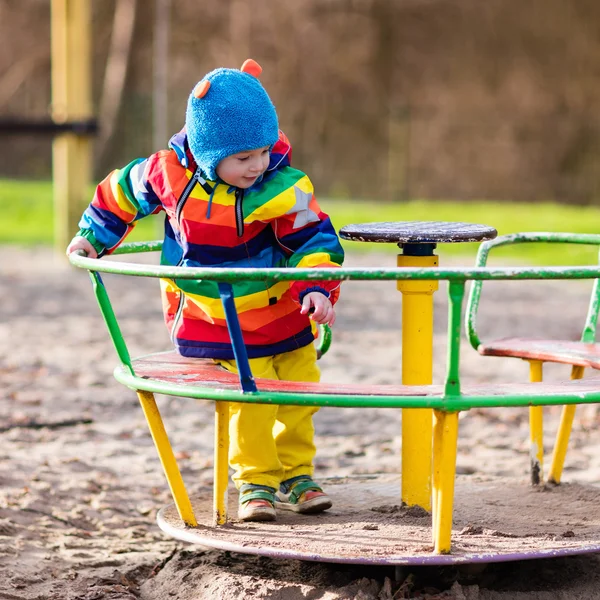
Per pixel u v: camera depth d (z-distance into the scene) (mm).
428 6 29000
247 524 3439
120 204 3486
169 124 27078
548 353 3617
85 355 7500
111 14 30297
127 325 8672
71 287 10805
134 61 28750
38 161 27438
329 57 29281
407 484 3596
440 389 2943
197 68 29406
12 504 4332
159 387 3062
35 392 6461
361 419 6113
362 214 17125
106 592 3422
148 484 4770
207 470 5004
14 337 8156
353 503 3754
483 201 26938
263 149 3213
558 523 3438
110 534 4109
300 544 3148
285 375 3596
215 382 3084
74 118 11938
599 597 3260
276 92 29359
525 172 26891
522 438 5641
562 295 10836
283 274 2725
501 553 3002
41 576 3557
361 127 28578
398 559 2963
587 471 4949
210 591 3320
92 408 6137
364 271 2691
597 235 3971
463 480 4195
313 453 3754
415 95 29031
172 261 3492
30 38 29781
